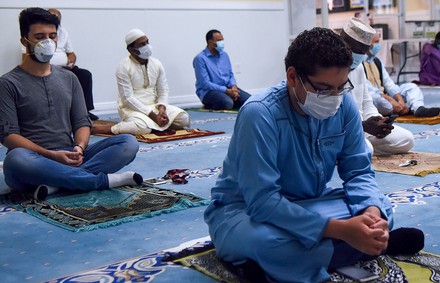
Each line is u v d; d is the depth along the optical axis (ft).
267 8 33.73
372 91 19.51
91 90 25.59
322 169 6.74
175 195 10.94
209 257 7.22
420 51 39.78
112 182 11.62
